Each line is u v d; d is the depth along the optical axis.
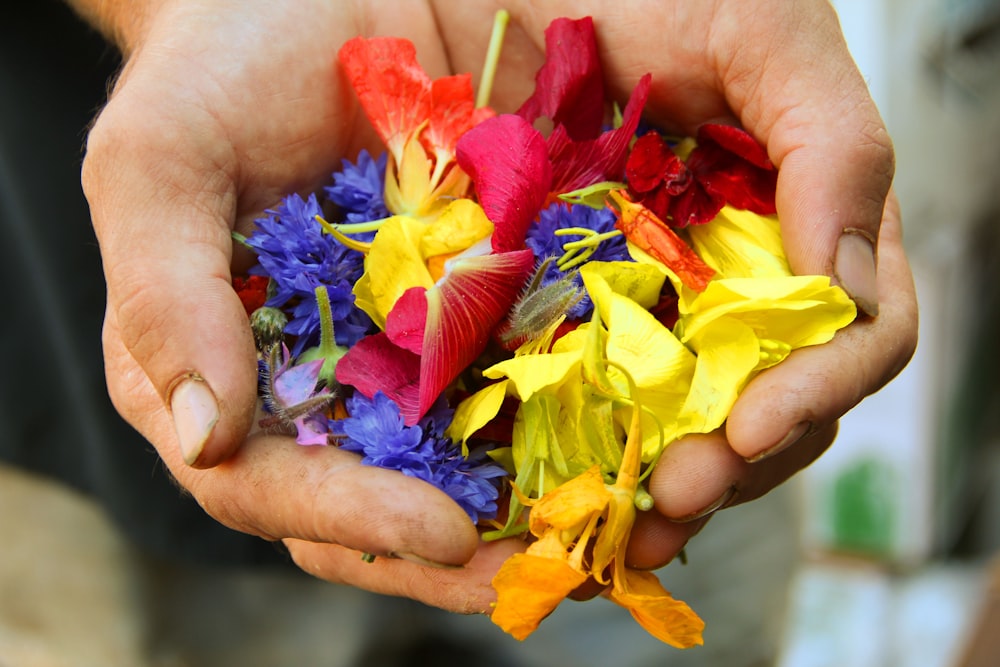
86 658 0.55
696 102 0.44
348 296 0.41
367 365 0.39
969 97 0.83
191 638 0.55
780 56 0.41
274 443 0.39
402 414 0.39
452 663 0.58
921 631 0.78
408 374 0.40
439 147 0.43
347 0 0.44
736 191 0.42
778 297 0.38
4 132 0.49
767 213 0.42
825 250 0.40
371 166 0.43
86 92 0.49
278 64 0.42
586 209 0.41
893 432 0.79
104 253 0.40
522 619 0.36
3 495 0.53
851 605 0.80
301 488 0.38
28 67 0.48
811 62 0.41
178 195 0.40
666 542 0.39
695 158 0.42
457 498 0.38
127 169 0.40
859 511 0.81
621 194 0.41
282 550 0.51
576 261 0.40
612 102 0.46
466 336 0.39
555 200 0.42
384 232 0.40
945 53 0.79
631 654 0.56
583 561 0.37
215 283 0.39
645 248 0.40
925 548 0.82
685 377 0.39
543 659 0.57
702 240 0.42
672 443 0.38
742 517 0.57
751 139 0.41
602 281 0.39
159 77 0.41
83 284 0.50
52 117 0.49
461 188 0.43
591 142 0.42
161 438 0.41
